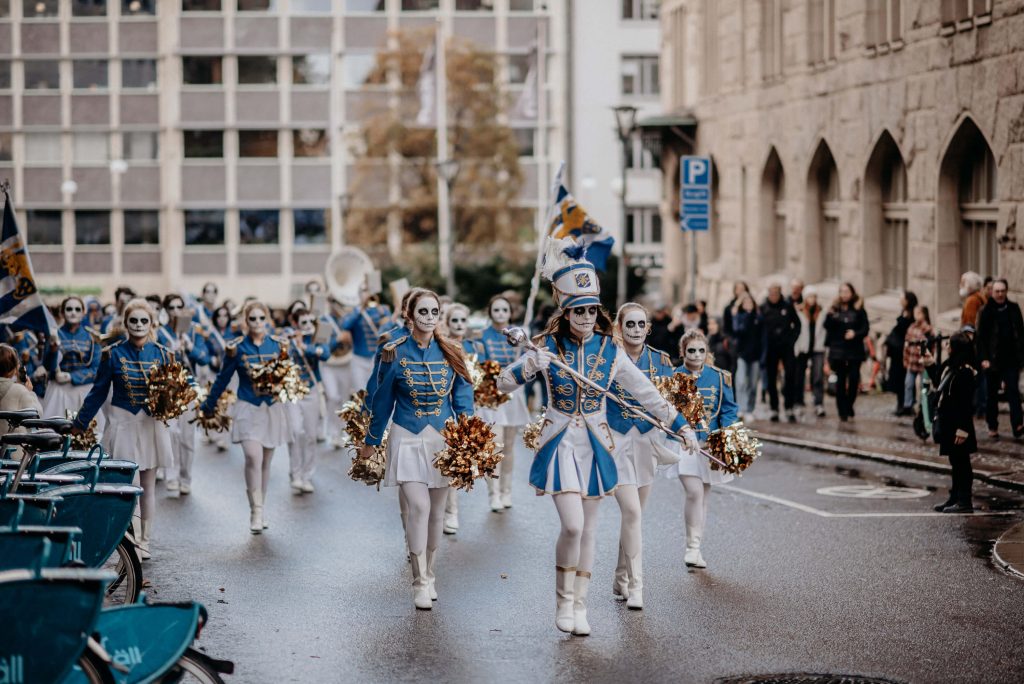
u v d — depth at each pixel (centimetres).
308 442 2088
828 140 3572
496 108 6881
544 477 1227
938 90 2936
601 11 7594
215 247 7831
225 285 7850
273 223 7844
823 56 3644
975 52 2755
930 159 2991
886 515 1780
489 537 1694
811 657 1138
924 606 1302
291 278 7850
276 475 2291
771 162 4075
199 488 2141
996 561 1487
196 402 1798
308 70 7794
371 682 1084
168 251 7819
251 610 1325
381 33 7769
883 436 2527
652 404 1258
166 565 1543
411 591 1402
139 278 7856
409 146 6825
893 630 1217
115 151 7819
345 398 2633
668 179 5191
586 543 1238
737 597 1348
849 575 1439
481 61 6875
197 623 878
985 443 2278
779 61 3956
